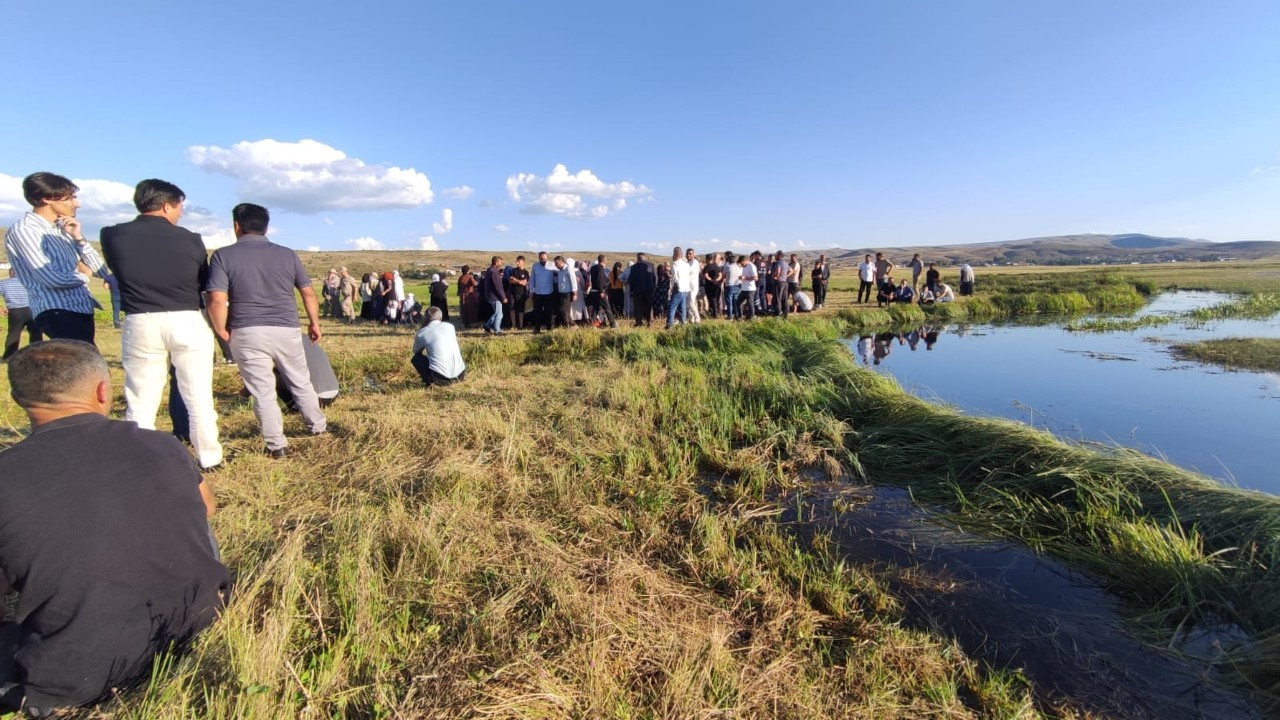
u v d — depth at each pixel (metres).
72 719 1.88
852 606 2.84
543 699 2.08
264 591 2.61
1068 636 2.68
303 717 1.97
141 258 3.70
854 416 5.88
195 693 2.02
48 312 4.19
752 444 5.23
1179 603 2.81
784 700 2.17
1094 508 3.60
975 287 26.67
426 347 7.36
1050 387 8.03
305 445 4.88
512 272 14.08
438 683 2.17
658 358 8.77
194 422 4.09
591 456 4.65
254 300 4.35
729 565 3.04
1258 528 3.10
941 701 2.20
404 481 4.07
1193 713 2.23
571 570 2.95
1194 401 7.16
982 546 3.52
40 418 2.01
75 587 1.85
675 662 2.31
